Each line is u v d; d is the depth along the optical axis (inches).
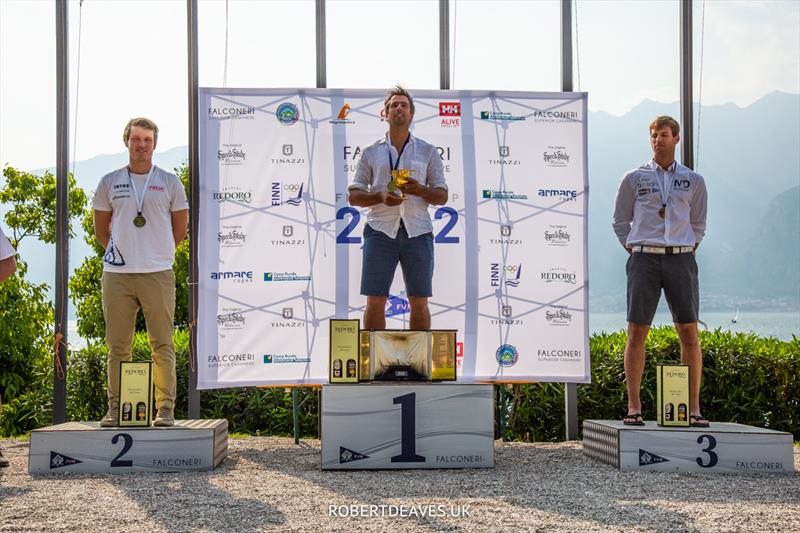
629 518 125.6
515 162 222.1
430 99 220.1
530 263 221.5
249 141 216.2
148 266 177.5
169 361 180.4
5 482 156.2
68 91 218.7
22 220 470.9
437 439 169.8
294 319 215.3
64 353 215.3
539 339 220.8
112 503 135.8
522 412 241.9
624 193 190.1
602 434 181.3
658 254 185.3
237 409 252.4
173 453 168.7
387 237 186.2
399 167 187.0
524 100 222.5
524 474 164.4
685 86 227.1
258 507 132.5
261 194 215.8
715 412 242.4
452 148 220.5
